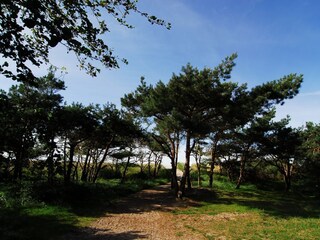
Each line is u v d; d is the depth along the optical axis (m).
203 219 16.02
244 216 16.97
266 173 42.41
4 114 9.38
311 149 30.42
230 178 40.59
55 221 13.26
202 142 31.12
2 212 13.71
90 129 23.02
